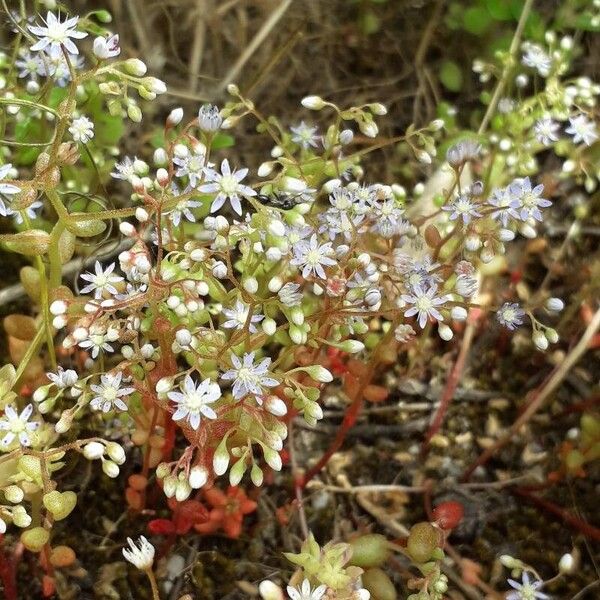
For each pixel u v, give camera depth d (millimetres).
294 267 113
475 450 156
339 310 105
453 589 136
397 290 113
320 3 200
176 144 107
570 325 168
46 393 101
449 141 164
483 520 146
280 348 153
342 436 134
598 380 163
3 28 155
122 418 121
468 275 107
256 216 97
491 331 166
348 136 117
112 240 151
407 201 179
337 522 144
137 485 126
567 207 187
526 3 163
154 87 99
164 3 190
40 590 131
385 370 162
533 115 144
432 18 197
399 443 155
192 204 106
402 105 201
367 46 207
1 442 91
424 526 110
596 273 162
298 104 198
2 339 153
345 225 111
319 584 98
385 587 112
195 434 95
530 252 172
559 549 143
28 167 163
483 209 112
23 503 131
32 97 136
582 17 178
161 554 134
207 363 108
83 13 189
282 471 148
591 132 141
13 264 163
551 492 149
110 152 155
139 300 97
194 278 106
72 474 141
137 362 106
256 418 94
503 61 155
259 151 189
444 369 164
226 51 196
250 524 142
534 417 158
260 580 136
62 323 99
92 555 135
